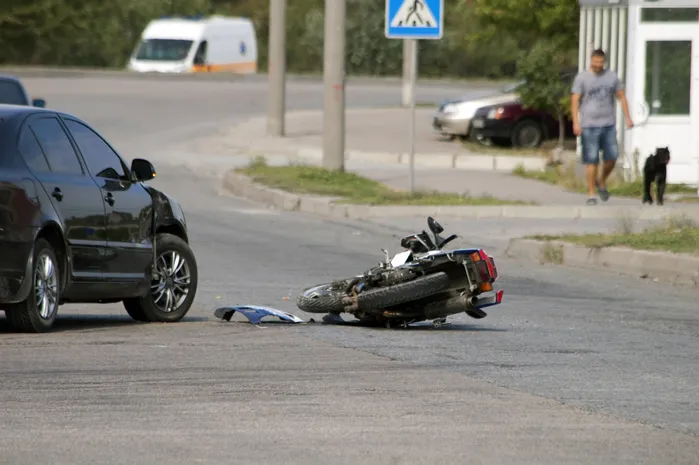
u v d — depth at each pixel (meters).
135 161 38.03
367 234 61.88
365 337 34.56
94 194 35.97
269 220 67.12
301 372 29.03
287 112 137.75
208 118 133.50
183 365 29.69
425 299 36.44
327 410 25.12
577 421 24.55
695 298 44.59
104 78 177.75
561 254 53.75
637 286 47.47
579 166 80.31
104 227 36.12
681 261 48.56
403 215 68.75
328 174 80.88
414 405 25.70
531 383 28.23
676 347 33.78
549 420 24.58
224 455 21.66
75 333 34.47
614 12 80.44
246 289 45.16
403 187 78.19
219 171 92.44
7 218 32.84
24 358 30.20
